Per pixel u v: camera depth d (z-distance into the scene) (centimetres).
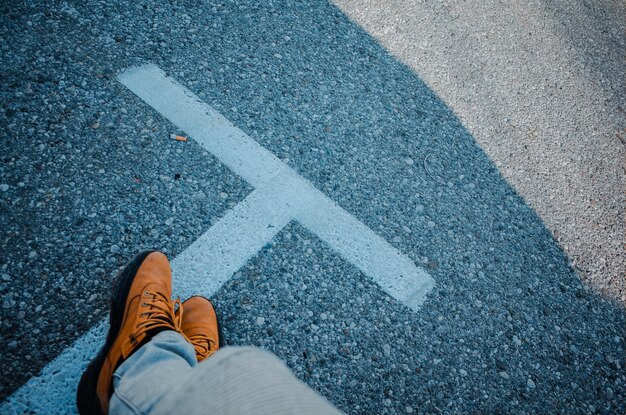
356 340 193
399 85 267
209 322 171
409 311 204
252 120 228
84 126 202
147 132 210
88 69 215
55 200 185
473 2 325
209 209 202
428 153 249
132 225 189
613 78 329
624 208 272
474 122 271
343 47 268
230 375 91
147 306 158
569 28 344
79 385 148
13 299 165
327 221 214
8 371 155
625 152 295
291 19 265
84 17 225
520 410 201
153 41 231
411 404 188
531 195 257
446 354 201
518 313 220
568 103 303
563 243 248
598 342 227
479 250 229
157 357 133
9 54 206
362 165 234
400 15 294
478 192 246
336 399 181
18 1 219
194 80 229
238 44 246
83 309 171
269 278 195
